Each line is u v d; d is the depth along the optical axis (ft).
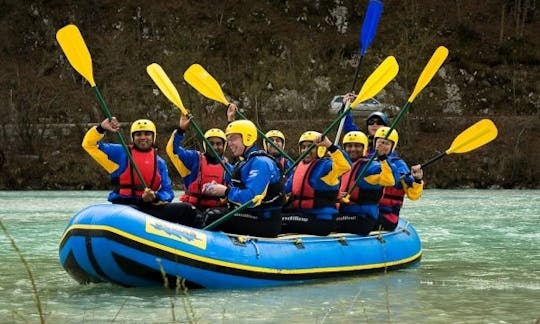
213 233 26.22
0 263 34.58
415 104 132.36
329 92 140.97
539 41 158.61
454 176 118.01
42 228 52.85
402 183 34.04
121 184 28.35
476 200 85.66
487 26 160.56
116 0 156.15
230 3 158.61
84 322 21.24
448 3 163.63
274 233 27.99
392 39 152.66
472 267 33.78
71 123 133.69
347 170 29.01
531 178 116.47
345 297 25.26
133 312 22.44
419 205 77.20
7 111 125.49
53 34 153.89
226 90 140.15
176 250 24.93
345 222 31.19
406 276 30.63
